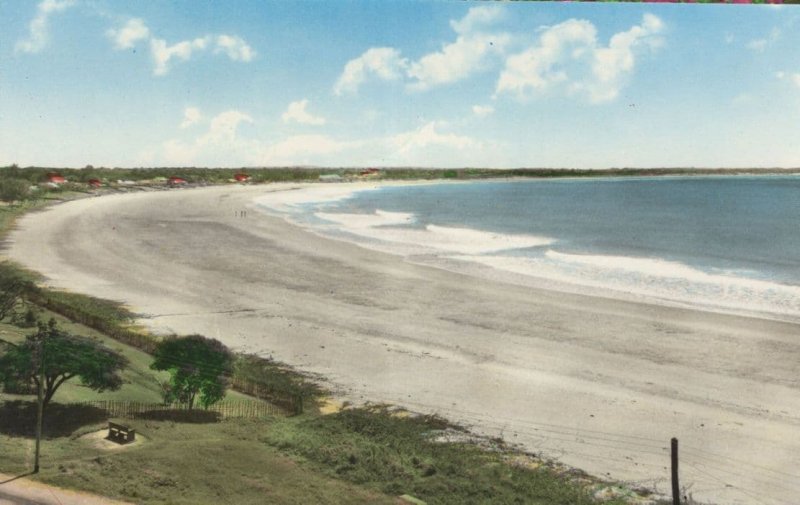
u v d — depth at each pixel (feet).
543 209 452.76
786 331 117.91
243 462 62.23
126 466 59.06
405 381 92.94
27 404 73.10
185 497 53.83
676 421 79.20
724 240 262.88
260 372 94.63
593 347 109.29
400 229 301.84
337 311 133.90
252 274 173.99
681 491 61.67
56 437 65.57
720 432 75.87
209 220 318.45
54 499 51.62
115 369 77.51
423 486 59.67
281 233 270.67
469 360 102.73
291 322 124.67
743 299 145.18
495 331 119.34
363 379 93.61
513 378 94.48
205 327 119.65
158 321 122.72
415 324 124.06
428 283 163.73
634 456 69.46
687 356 104.32
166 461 60.85
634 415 81.00
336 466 63.26
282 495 55.72
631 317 129.18
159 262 190.19
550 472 65.16
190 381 78.48
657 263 199.93
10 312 114.42
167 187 625.00
